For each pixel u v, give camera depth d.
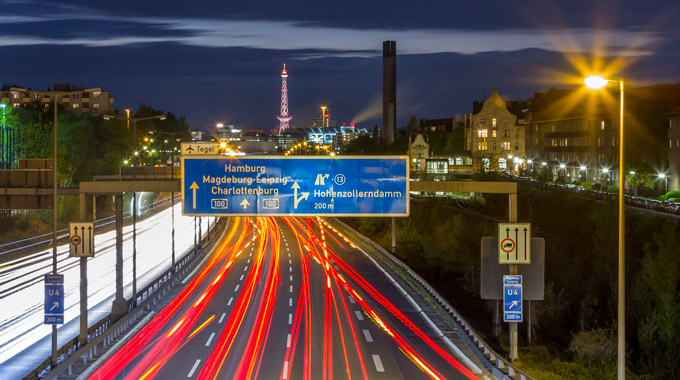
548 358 37.03
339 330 42.03
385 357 35.69
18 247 82.88
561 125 150.25
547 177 133.88
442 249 77.31
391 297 53.97
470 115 186.88
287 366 33.50
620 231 24.97
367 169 31.27
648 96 125.75
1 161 100.38
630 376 37.81
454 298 55.09
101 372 32.03
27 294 55.91
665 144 110.12
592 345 41.88
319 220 131.62
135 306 46.50
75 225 35.28
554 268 64.62
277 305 50.06
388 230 99.00
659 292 46.28
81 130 133.38
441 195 131.12
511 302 33.53
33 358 36.19
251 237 102.88
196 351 36.31
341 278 63.66
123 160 146.75
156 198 173.88
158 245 90.81
